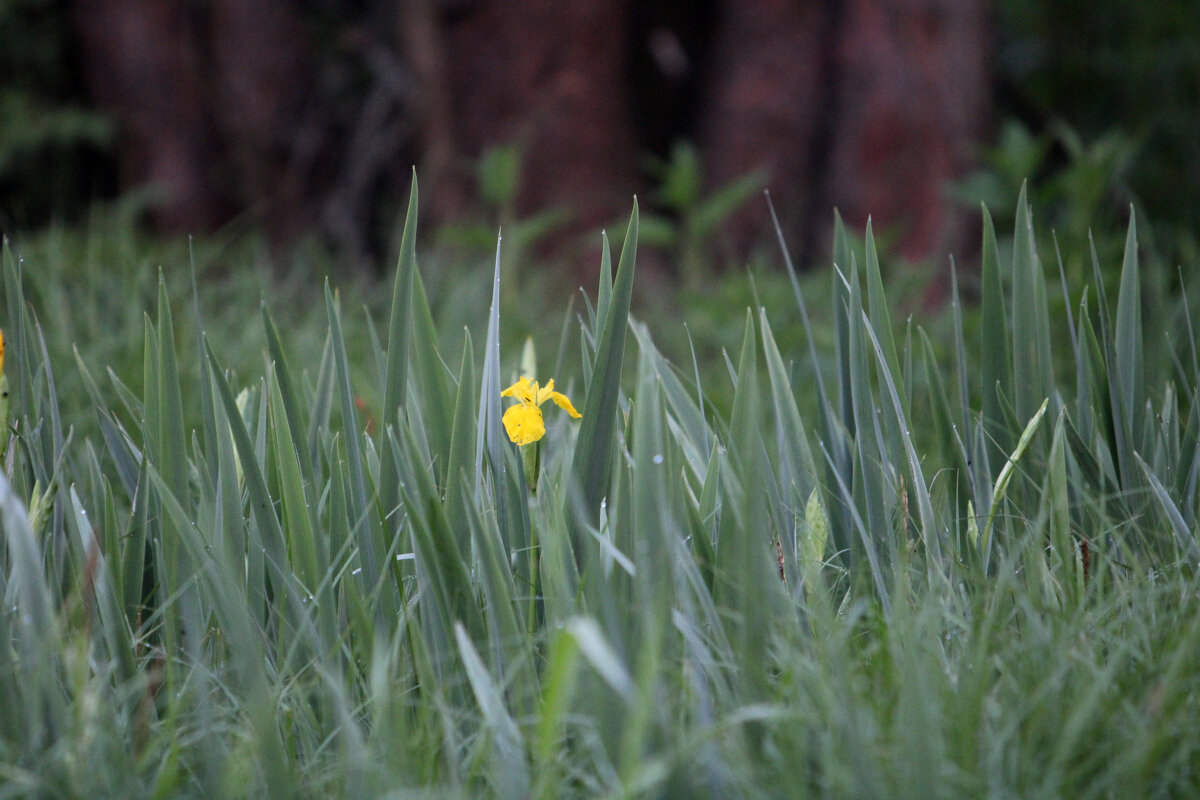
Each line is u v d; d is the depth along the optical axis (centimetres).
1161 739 381
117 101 1345
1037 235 598
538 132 1120
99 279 599
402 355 414
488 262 778
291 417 418
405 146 1371
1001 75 1584
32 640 390
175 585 407
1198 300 493
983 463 422
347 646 404
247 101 1372
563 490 407
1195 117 1521
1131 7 1586
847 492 412
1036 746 387
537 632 404
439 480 414
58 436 420
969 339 581
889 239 788
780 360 421
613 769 379
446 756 390
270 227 1377
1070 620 399
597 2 1128
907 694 377
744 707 384
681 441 421
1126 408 428
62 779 383
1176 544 414
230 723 396
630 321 418
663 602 381
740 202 1123
